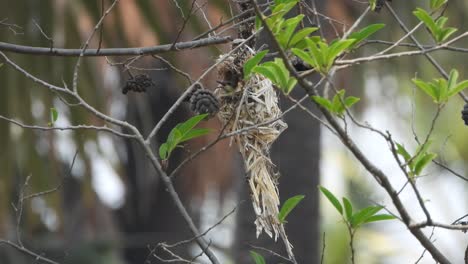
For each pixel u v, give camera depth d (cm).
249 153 602
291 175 1163
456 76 503
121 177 1309
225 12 934
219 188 1630
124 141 1527
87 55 605
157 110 1544
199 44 598
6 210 1248
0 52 611
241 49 604
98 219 1614
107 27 1109
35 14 1092
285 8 525
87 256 1483
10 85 1107
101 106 1163
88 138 1180
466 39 1559
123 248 1638
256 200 595
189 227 556
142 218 1659
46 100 1124
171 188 551
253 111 603
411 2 1502
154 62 1328
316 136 1165
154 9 1099
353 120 477
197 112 554
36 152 1190
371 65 1573
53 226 1312
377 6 581
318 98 477
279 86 503
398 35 1501
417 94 1694
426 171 1430
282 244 1123
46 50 612
